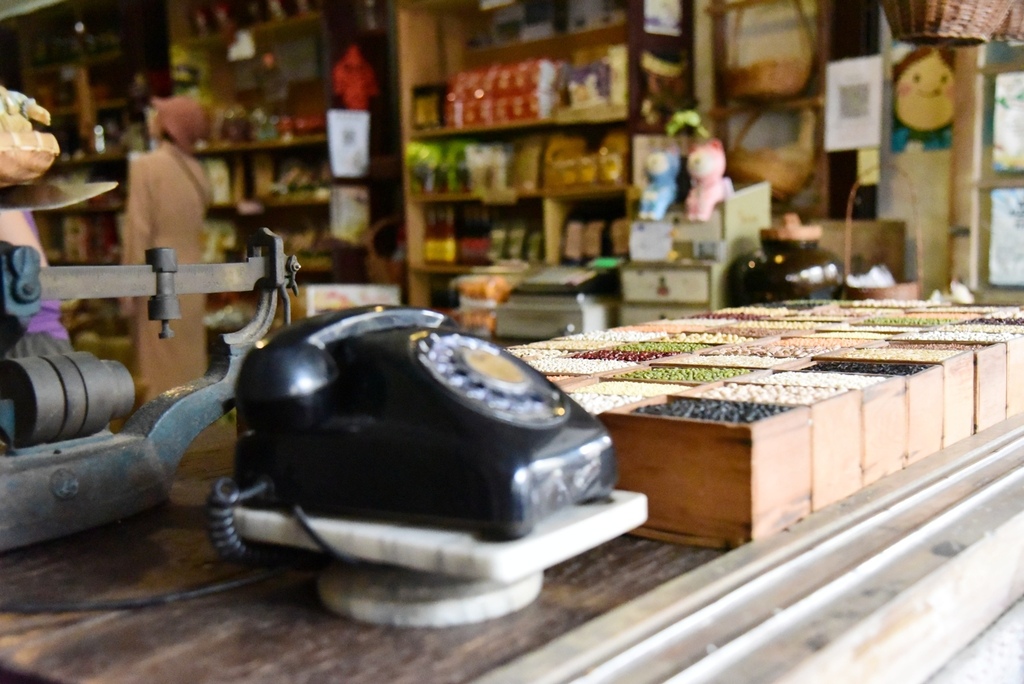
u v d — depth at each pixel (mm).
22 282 967
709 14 3920
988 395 1418
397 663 671
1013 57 3195
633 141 3756
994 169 3227
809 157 3703
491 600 755
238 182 5473
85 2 5758
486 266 4488
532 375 883
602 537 805
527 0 4207
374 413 787
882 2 1992
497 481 722
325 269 5125
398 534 748
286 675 653
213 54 5773
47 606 789
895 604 824
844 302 2445
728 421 943
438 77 4742
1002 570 1051
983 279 3279
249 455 829
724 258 3318
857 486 1076
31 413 997
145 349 3787
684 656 691
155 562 917
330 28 4801
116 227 6070
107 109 6141
